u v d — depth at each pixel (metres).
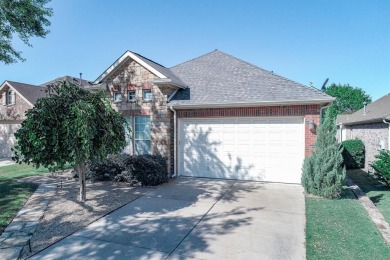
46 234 5.12
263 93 9.91
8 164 15.85
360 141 14.80
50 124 6.04
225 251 4.46
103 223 5.74
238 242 4.80
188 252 4.43
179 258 4.23
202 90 11.16
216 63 13.15
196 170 10.91
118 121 7.04
